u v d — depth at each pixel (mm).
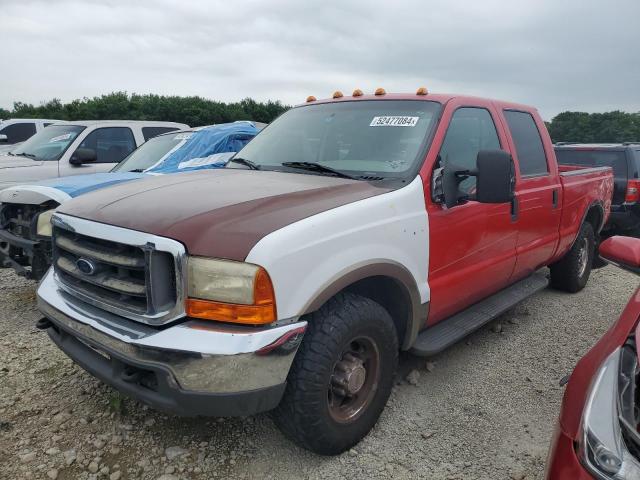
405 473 2893
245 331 2420
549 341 4684
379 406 3166
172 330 2471
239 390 2414
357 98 4234
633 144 9289
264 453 3047
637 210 8664
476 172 3391
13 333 4676
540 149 4926
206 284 2436
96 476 2844
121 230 2643
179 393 2414
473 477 2875
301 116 4398
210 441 3145
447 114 3734
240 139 7172
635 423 1849
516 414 3494
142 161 7180
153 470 2900
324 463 2961
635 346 2119
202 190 3102
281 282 2477
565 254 5684
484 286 4109
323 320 2748
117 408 3373
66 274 3143
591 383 2080
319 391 2688
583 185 5586
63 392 3662
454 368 4129
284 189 3092
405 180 3344
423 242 3334
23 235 5230
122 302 2693
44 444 3098
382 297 3385
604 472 1788
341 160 3736
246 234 2494
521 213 4391
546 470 2057
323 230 2693
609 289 6297
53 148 8586
